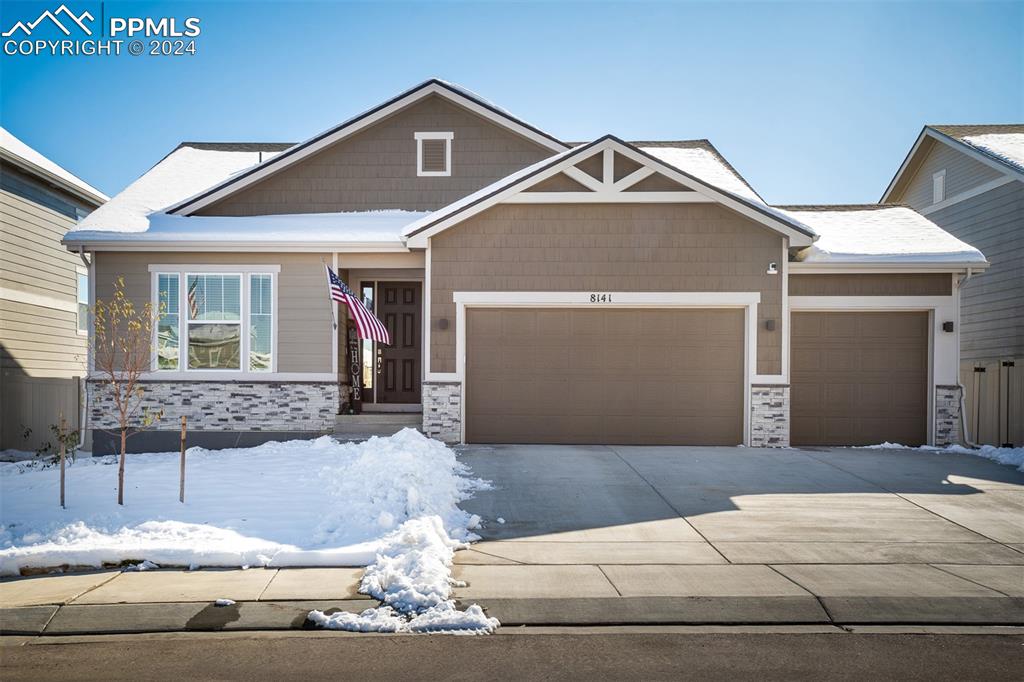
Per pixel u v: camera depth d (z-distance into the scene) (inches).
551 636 215.9
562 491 389.4
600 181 531.2
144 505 338.6
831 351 555.5
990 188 717.9
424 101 619.2
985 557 289.7
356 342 596.7
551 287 530.3
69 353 759.7
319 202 617.0
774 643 211.9
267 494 360.2
